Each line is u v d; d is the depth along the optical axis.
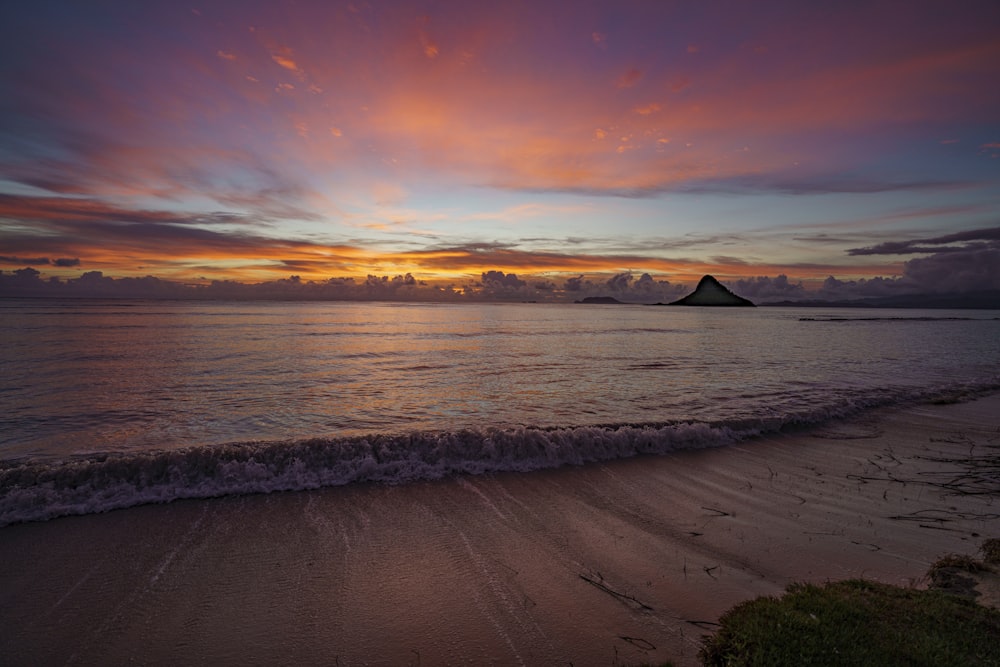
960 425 12.73
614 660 3.97
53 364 21.69
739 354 31.14
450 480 8.44
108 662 3.99
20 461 9.17
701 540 6.20
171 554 5.77
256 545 6.01
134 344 29.94
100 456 9.55
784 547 5.98
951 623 4.01
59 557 5.64
